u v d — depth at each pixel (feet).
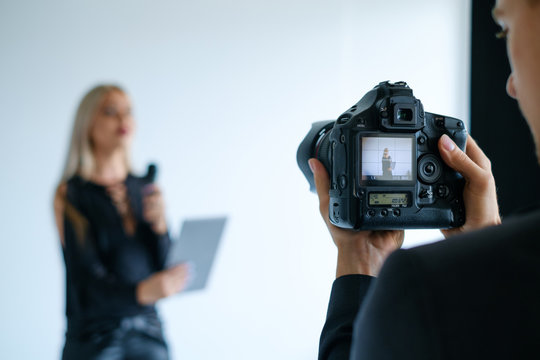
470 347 1.04
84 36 7.05
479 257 1.09
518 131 9.12
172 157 7.45
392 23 8.93
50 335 6.81
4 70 6.70
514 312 1.05
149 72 7.36
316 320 8.42
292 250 8.29
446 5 9.22
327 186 2.50
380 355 1.15
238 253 7.91
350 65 8.68
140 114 7.25
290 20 8.27
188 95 7.60
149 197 6.81
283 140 8.24
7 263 6.68
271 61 8.15
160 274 6.32
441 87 9.21
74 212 6.24
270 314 8.11
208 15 7.72
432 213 2.33
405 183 2.31
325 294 8.50
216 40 7.79
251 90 8.02
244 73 7.98
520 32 1.24
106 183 6.54
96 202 6.40
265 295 8.08
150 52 7.38
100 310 6.06
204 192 7.67
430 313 1.06
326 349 1.69
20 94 6.77
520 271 1.06
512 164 9.15
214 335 7.71
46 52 6.87
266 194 8.12
